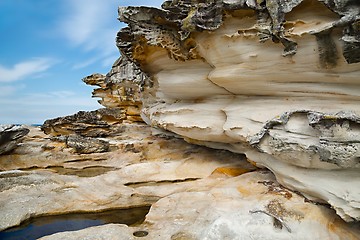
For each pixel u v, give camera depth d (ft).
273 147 32.65
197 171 52.90
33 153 67.62
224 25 37.06
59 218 38.24
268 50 34.17
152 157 65.21
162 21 43.37
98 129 85.87
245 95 41.70
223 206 33.71
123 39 51.19
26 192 44.75
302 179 31.58
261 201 32.60
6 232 34.53
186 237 30.09
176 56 45.98
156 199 43.37
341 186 27.55
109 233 31.58
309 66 31.73
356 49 26.00
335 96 31.37
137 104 91.15
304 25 29.81
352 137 25.46
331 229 28.02
